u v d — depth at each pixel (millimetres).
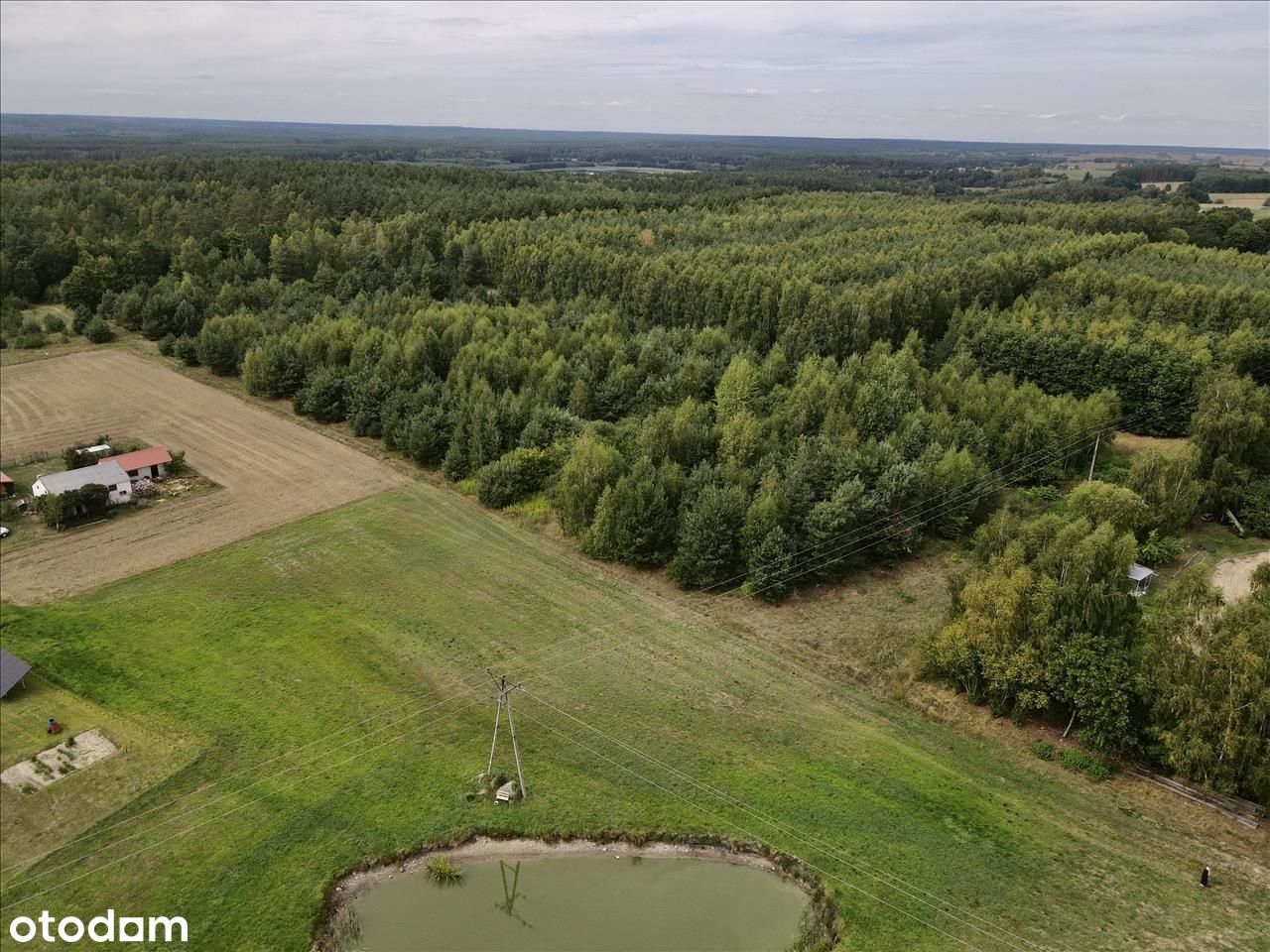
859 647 55125
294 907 36125
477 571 64000
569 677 51750
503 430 81438
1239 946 34719
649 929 35688
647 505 63531
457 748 45562
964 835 40344
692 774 44031
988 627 47094
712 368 94188
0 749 43969
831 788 43156
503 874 38406
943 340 104625
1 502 72500
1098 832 40656
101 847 38562
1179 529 70250
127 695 48625
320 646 54062
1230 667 39969
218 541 67812
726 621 58188
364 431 89625
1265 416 76562
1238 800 41250
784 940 35250
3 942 33844
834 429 75438
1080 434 80750
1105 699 43094
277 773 43406
